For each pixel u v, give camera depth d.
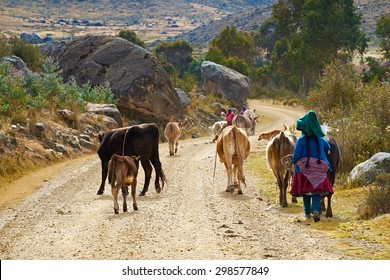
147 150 16.67
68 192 17.09
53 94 30.55
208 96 57.28
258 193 16.62
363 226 12.00
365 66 90.69
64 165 22.39
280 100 80.62
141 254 10.11
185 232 11.80
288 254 10.03
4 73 29.44
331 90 32.53
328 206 13.19
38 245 11.02
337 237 11.22
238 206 14.73
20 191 17.48
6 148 21.02
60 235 11.78
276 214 13.70
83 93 34.31
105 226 12.46
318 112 31.50
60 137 25.09
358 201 14.42
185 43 130.38
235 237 11.34
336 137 19.44
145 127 16.75
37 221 13.30
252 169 20.97
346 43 90.06
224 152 16.67
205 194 16.55
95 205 15.09
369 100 24.34
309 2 91.56
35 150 22.42
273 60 106.44
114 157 13.87
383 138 19.64
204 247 10.54
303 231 11.82
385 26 88.88
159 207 14.67
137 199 15.91
